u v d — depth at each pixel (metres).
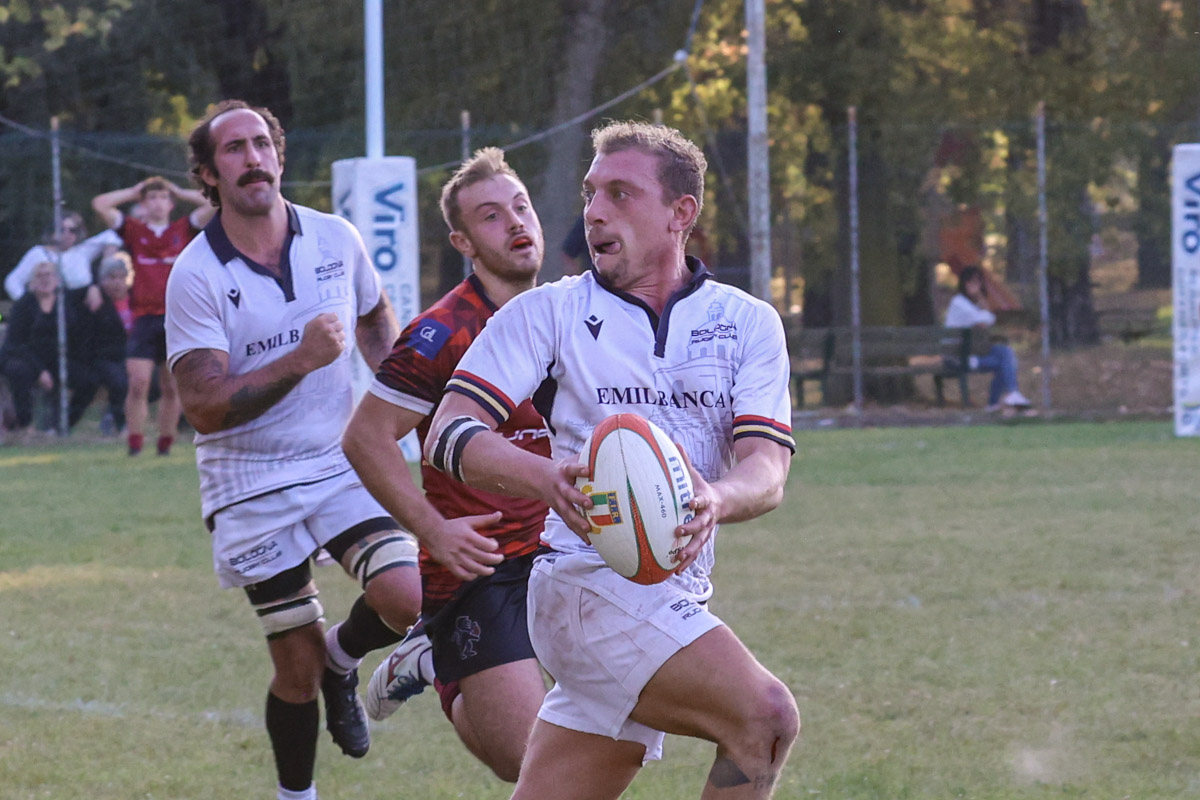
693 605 11.27
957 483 42.28
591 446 10.73
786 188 72.38
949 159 70.62
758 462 11.32
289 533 17.06
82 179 69.94
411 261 47.47
